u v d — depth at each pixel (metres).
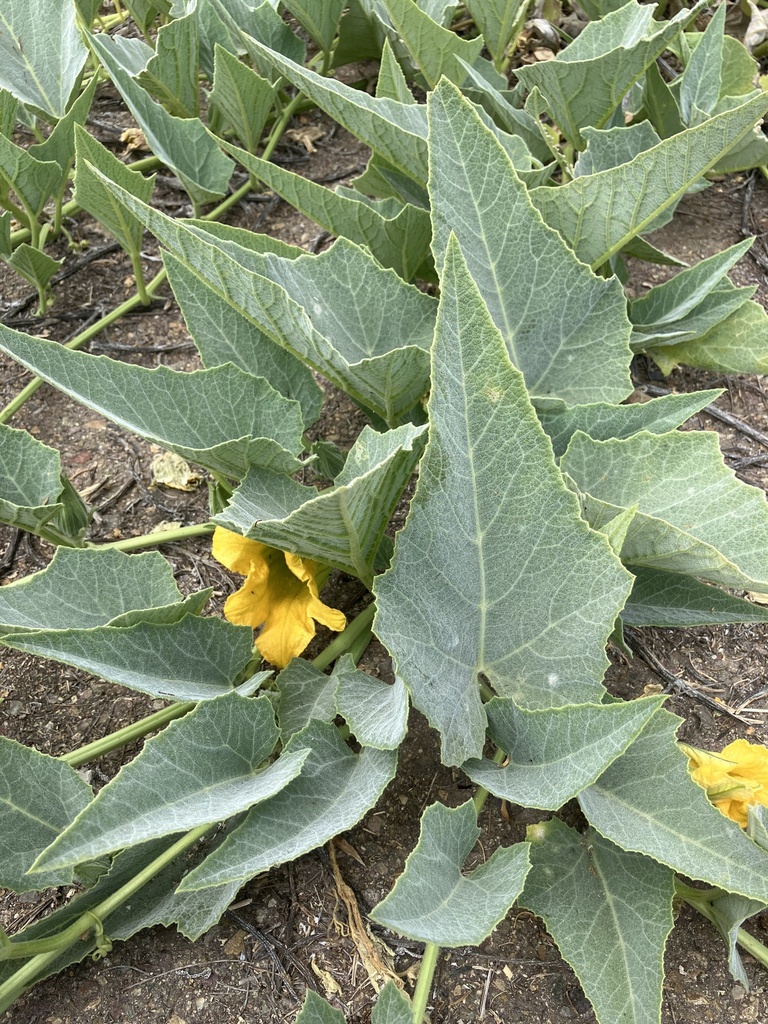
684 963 0.42
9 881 0.39
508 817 0.46
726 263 0.59
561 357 0.52
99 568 0.46
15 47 0.71
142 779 0.36
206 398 0.48
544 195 0.54
